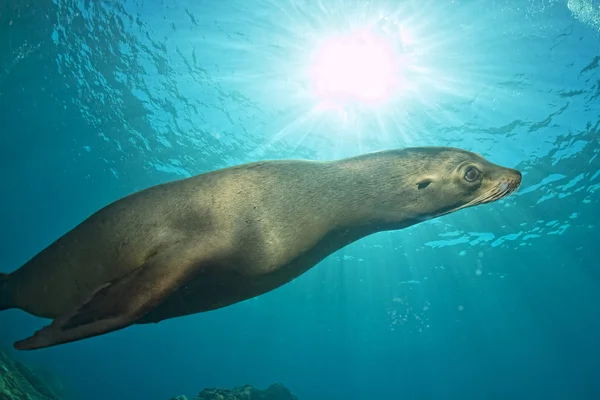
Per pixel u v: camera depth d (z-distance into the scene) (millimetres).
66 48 16250
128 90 17594
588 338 46625
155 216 3117
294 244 3078
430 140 16312
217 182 3189
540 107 14281
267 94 15914
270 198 3129
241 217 3018
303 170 3328
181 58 15180
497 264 28172
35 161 24781
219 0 12664
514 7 11383
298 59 14195
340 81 14547
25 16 14867
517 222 21984
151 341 58438
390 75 13938
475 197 3293
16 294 3523
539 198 19734
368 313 42094
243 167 3303
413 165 3326
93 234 3225
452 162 3289
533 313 39406
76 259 3258
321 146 17812
